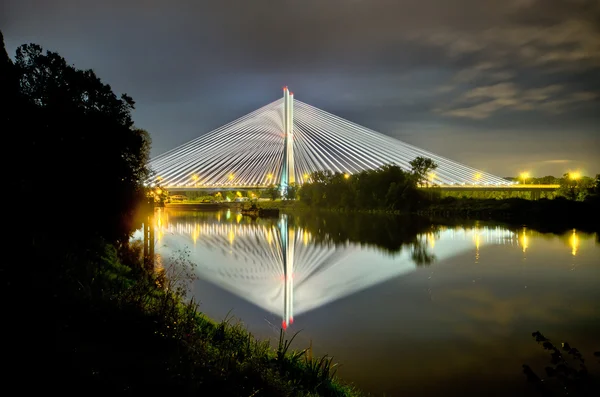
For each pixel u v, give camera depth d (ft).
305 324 57.52
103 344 23.56
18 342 20.92
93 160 60.13
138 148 71.67
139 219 88.89
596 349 49.24
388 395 37.96
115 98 67.67
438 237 150.41
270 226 204.95
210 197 435.12
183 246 131.95
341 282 86.38
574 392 27.86
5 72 43.27
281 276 93.66
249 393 23.62
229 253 124.36
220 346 31.99
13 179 43.39
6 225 40.11
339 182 301.22
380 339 51.96
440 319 60.18
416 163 268.21
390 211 258.16
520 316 61.62
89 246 56.29
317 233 174.19
